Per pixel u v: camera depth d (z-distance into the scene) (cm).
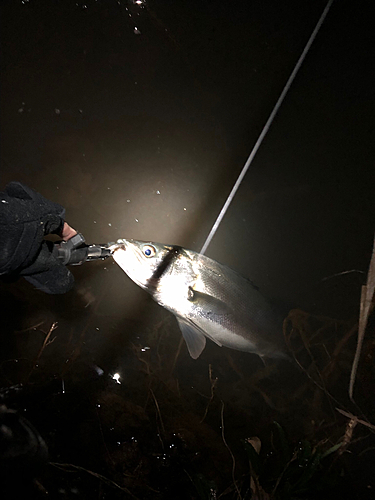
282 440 47
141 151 98
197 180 100
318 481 45
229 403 57
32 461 30
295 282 93
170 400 52
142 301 69
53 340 50
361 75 118
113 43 107
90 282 68
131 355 57
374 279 37
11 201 31
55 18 102
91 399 45
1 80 91
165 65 111
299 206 106
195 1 113
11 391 42
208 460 44
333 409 58
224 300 57
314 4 115
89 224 81
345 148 115
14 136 85
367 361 53
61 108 95
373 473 49
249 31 116
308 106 117
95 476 36
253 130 113
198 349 55
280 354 62
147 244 54
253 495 40
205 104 112
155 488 38
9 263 31
